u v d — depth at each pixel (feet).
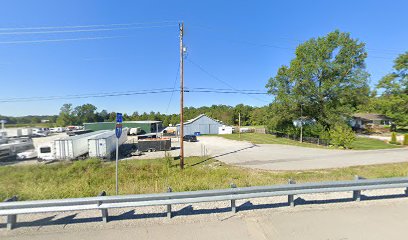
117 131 22.68
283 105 134.82
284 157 68.03
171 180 32.89
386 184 17.35
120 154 87.81
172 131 187.11
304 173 43.47
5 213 12.77
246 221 13.98
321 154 71.41
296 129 130.21
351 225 13.26
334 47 122.01
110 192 22.06
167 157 66.49
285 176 39.34
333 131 95.66
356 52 121.60
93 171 51.85
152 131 210.79
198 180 31.83
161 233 12.57
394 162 51.37
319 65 120.47
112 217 14.92
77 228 13.37
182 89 56.18
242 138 144.25
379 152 70.54
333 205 16.65
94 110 363.76
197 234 12.39
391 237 11.87
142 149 94.02
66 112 342.85
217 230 12.82
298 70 124.57
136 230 12.98
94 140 74.90
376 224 13.37
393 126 158.51
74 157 74.49
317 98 125.90
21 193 22.81
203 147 100.12
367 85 122.31
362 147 89.92
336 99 125.90
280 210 15.75
